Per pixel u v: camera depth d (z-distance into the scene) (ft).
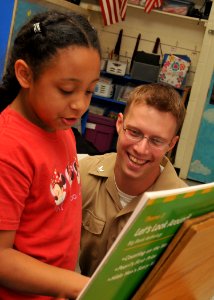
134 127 3.45
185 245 2.03
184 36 16.81
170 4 15.92
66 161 2.78
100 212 4.01
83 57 2.20
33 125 2.42
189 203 1.94
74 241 2.86
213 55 15.16
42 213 2.47
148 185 3.82
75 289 2.23
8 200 2.17
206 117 15.62
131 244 1.84
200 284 2.60
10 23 10.05
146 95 3.47
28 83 2.31
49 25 2.27
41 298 2.58
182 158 16.17
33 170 2.31
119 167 3.77
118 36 17.19
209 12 15.78
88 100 2.36
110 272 1.89
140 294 2.22
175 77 15.92
